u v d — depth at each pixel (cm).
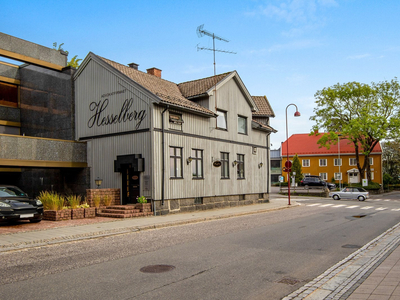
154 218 1678
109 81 2030
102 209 1781
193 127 2102
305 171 6625
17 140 1819
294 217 1900
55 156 1977
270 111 3023
